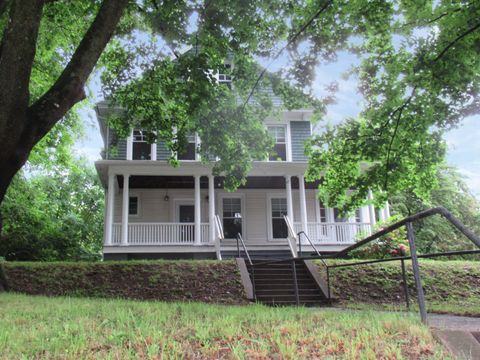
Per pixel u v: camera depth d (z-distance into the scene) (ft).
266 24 33.45
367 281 37.91
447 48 31.07
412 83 33.42
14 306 19.10
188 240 57.57
